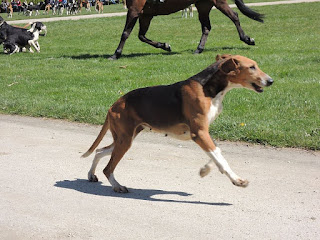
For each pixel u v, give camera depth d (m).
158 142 12.43
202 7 27.02
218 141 12.27
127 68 23.61
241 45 29.83
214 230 7.30
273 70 21.08
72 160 11.06
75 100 17.25
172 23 43.19
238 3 27.81
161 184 9.41
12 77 22.28
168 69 22.72
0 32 31.50
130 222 7.68
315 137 11.79
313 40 30.42
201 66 22.97
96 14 60.06
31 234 7.36
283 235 7.07
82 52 30.84
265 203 8.27
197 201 8.48
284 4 52.28
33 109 16.08
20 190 9.21
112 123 9.04
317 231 7.18
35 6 70.00
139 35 27.31
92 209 8.26
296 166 10.21
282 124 13.07
